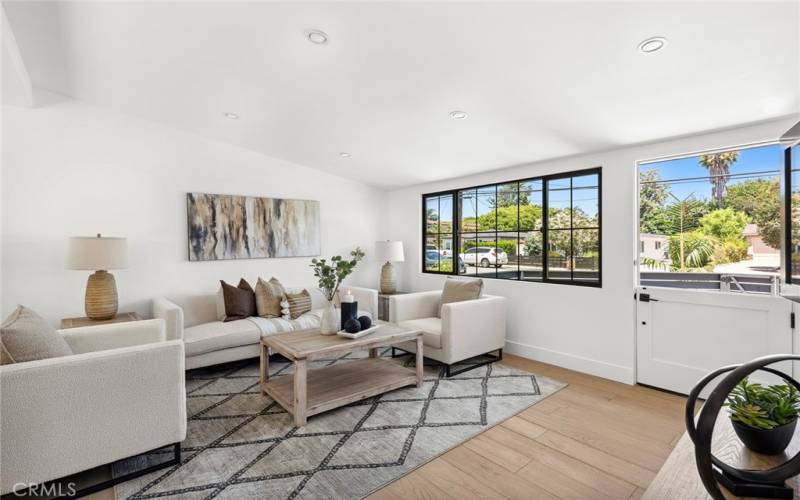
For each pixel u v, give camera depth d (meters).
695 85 2.25
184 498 1.84
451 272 5.05
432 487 1.93
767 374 2.69
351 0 1.89
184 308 3.88
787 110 2.46
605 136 3.09
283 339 2.95
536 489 1.92
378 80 2.65
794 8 1.61
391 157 4.30
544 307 3.92
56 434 1.75
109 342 2.50
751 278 3.05
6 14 2.23
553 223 3.92
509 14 1.85
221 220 4.27
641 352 3.28
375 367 3.38
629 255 3.32
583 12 1.77
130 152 3.75
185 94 3.20
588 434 2.45
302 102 3.12
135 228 3.78
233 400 2.96
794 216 1.61
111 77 2.98
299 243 4.88
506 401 2.94
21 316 2.01
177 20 2.21
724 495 0.86
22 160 3.25
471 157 3.96
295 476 2.01
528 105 2.74
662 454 2.22
